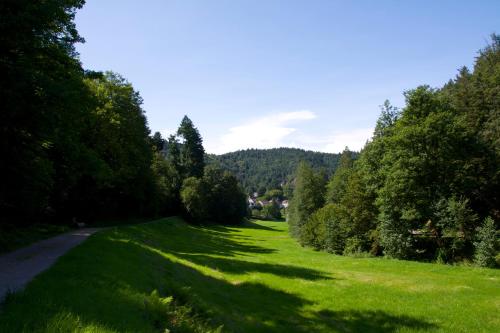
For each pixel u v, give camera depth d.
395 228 40.41
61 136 20.41
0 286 9.95
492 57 47.69
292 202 86.00
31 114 16.34
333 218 52.34
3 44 14.98
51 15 15.80
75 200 41.12
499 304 19.97
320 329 16.25
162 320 10.73
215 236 66.75
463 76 50.00
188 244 42.72
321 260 39.12
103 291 10.45
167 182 85.75
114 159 43.91
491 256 31.70
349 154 85.44
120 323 8.34
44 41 18.39
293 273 28.56
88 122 37.69
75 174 31.50
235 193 118.00
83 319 7.68
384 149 45.53
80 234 26.83
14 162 19.77
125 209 60.25
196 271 23.81
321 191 78.75
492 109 40.62
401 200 39.88
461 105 43.88
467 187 37.50
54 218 39.41
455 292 22.59
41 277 10.66
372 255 45.53
